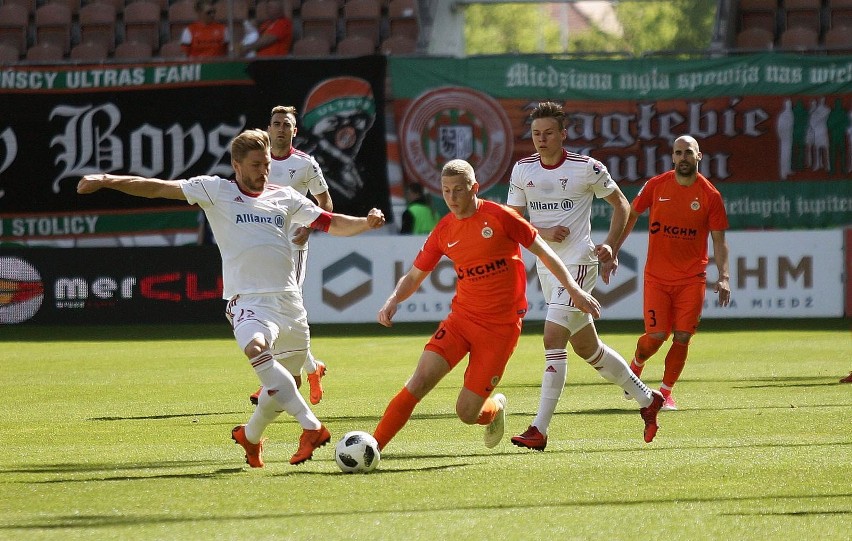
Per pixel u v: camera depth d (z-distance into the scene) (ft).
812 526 56.85
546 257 75.25
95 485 70.08
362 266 214.07
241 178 76.07
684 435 89.35
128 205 220.02
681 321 106.11
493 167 216.33
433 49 275.59
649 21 502.38
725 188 217.56
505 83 215.72
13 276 217.15
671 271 107.24
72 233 220.23
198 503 64.03
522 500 64.08
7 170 219.20
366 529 56.90
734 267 212.84
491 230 73.31
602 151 217.36
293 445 87.35
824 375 131.75
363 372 141.90
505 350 74.90
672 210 106.52
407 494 66.13
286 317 76.95
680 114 216.95
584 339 85.25
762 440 86.02
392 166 216.13
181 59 217.77
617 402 110.42
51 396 120.78
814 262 212.23
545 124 87.66
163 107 218.38
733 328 201.36
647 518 59.00
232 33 239.91
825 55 215.51
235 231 75.77
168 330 208.33
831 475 71.00
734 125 216.54
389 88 215.72
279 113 110.42
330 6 271.28
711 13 465.06
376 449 73.87
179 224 221.05
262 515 60.59
